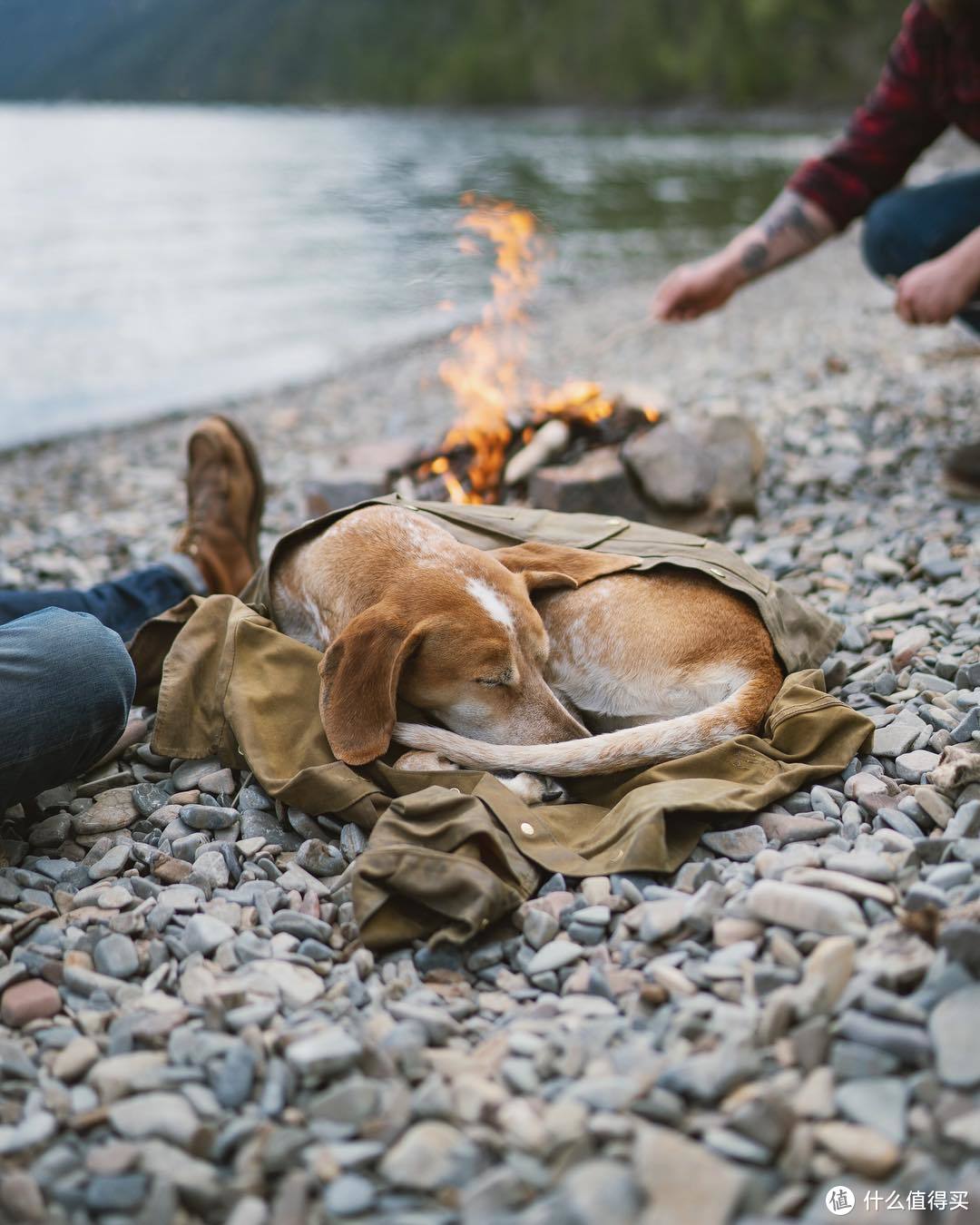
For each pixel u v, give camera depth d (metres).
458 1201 1.22
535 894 1.59
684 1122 1.28
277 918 1.57
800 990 1.37
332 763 1.71
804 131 25.28
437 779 1.68
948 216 2.57
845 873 1.52
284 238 8.82
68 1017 1.47
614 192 11.62
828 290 6.18
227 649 1.79
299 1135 1.30
